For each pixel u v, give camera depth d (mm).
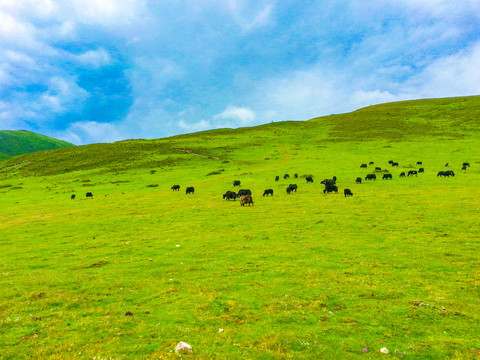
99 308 11773
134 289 13906
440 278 13734
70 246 23891
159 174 80312
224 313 11055
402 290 12578
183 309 11477
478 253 16812
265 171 72188
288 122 181125
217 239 23156
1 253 22641
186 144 127375
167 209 38969
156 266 17516
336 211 30906
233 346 8789
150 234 26516
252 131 158750
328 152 97250
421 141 100062
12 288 14398
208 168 85688
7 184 82625
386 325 9875
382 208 30875
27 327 10297
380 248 18891
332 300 11953
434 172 55938
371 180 52375
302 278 14406
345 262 16578
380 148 95188
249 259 17844
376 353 8234
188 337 9359
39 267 18578
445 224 23375
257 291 13062
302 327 9875
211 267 16703
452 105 162375
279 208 34469
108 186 69438
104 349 8703
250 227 26578
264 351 8469
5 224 36156
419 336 9141
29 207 49000
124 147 122250
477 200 31281
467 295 11836
